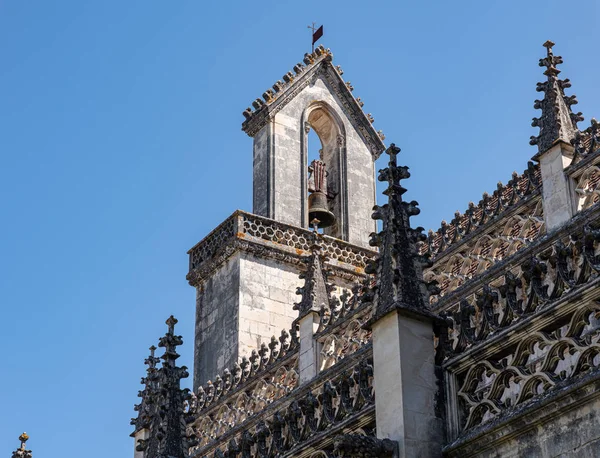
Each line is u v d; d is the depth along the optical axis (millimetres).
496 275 21391
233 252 35281
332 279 35469
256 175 37906
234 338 34094
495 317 16125
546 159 21766
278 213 36844
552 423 14422
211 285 36031
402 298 16578
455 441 15578
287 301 35156
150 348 27188
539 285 15594
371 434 17234
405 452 15461
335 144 39344
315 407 19031
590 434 13930
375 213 17719
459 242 24250
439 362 16422
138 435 25484
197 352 35531
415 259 17172
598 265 14789
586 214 19797
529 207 22781
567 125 21891
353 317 24672
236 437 25406
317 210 37812
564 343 14883
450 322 16688
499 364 15773
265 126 38281
